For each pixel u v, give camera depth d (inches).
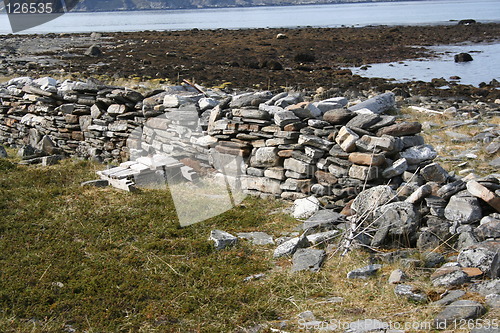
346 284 195.5
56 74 887.7
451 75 1005.2
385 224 225.3
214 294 192.4
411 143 274.4
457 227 221.3
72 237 242.8
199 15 5767.7
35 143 416.8
